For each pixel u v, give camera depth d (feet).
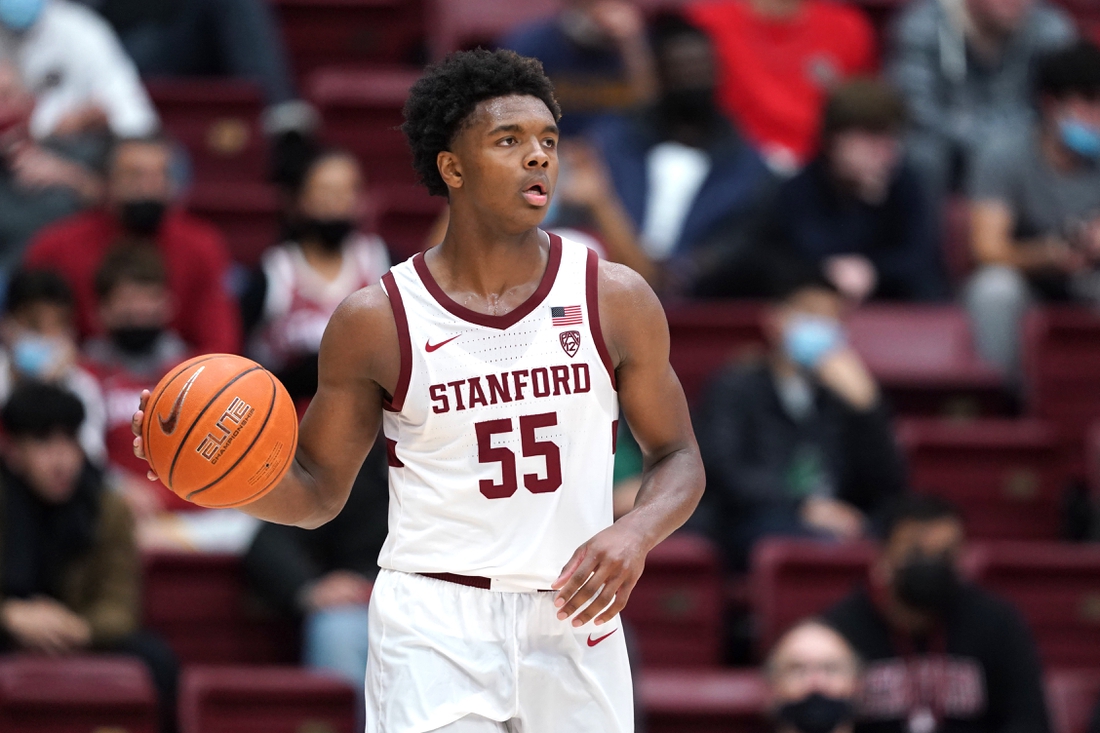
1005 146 60.34
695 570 46.03
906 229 58.85
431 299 22.68
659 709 42.16
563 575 21.26
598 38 63.82
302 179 52.70
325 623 43.21
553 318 22.66
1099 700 43.47
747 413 49.57
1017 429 53.36
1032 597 48.14
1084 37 68.44
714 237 58.49
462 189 22.50
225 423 21.77
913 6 68.33
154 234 51.93
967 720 42.19
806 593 45.93
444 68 22.43
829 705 39.93
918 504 42.73
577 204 54.19
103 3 69.00
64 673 39.93
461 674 22.59
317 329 52.19
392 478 23.35
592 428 22.79
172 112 64.69
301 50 74.28
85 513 42.80
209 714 40.40
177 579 45.19
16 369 46.34
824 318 51.01
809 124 66.08
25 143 57.98
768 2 66.85
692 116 60.03
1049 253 59.11
